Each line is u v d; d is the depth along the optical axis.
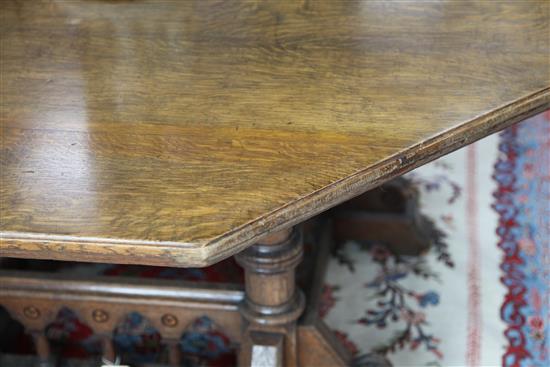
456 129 1.37
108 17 1.70
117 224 1.24
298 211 1.26
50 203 1.28
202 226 1.23
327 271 2.33
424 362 2.07
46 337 1.98
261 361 1.73
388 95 1.45
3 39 1.66
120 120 1.44
